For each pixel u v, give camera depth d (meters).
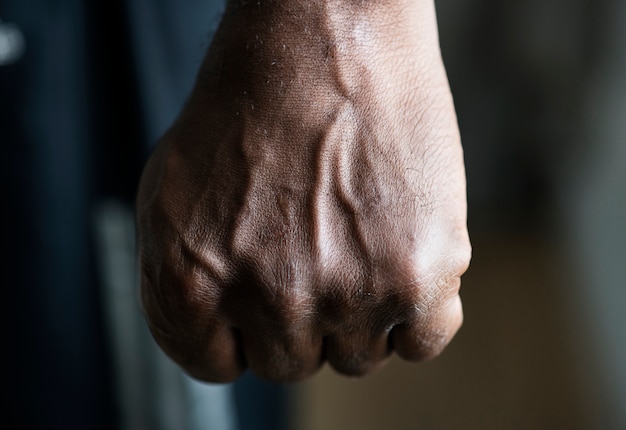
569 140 1.07
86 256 0.57
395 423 0.87
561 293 1.03
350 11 0.31
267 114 0.31
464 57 1.09
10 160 0.52
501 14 1.05
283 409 0.67
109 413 0.60
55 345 0.57
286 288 0.30
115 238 0.58
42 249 0.55
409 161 0.31
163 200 0.31
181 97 0.52
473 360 0.94
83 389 0.59
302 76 0.31
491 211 1.17
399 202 0.30
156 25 0.50
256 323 0.31
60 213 0.54
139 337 0.58
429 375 0.93
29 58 0.50
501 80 1.09
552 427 0.84
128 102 0.52
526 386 0.90
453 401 0.89
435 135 0.31
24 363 0.58
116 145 0.55
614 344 0.87
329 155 0.30
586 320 0.97
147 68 0.51
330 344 0.32
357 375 0.34
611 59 0.96
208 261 0.31
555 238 1.13
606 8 0.96
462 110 1.12
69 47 0.51
